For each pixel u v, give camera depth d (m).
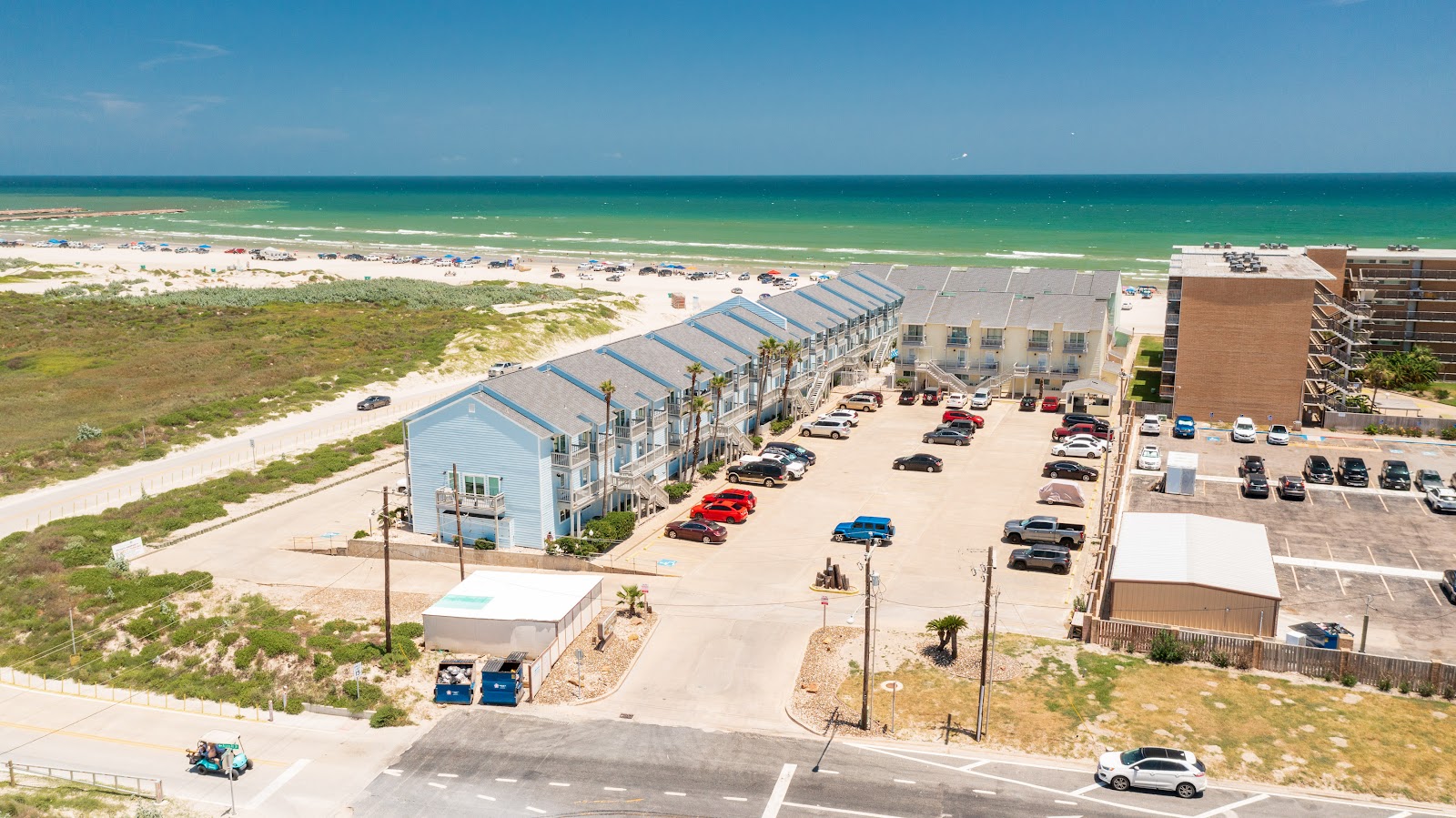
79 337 142.25
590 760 43.56
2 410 105.44
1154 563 56.00
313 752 44.88
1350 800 39.56
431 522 69.06
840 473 83.38
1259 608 52.06
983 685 44.31
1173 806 39.34
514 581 57.84
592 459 70.25
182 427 99.19
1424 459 83.94
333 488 81.75
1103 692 47.50
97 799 40.31
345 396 111.69
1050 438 92.69
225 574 64.00
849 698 48.06
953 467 84.50
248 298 173.75
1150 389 110.69
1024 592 59.66
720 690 49.41
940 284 131.00
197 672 52.88
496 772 42.81
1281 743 43.06
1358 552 64.56
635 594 57.44
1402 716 44.78
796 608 58.09
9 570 64.38
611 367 77.38
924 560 64.75
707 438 84.25
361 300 171.38
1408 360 110.75
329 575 64.00
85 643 56.00
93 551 66.69
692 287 195.38
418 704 48.81
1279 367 93.25
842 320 113.56
